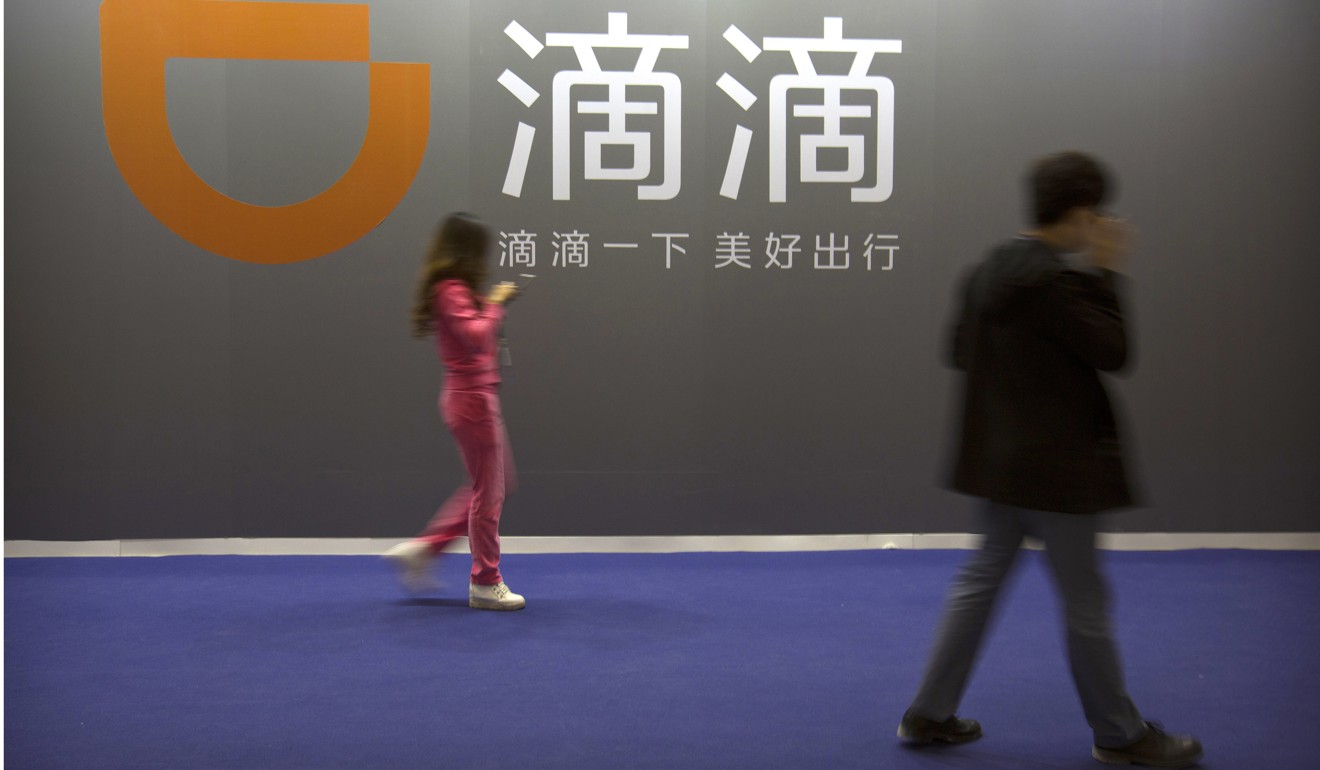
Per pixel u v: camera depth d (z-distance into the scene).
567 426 4.80
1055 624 3.72
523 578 4.38
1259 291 4.89
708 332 4.81
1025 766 2.52
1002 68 4.80
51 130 4.60
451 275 3.73
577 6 4.70
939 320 4.85
